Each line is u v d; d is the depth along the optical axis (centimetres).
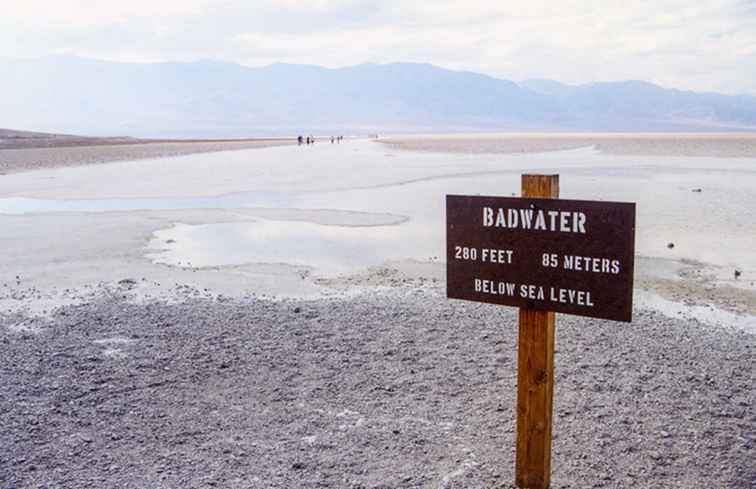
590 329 781
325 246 1395
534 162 4178
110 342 747
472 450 477
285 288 1026
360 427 519
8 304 945
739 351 705
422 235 1508
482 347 711
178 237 1534
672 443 488
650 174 3119
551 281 381
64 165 4497
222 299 949
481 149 6550
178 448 486
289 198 2323
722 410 547
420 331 772
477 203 402
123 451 481
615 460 462
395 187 2622
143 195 2512
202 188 2755
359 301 922
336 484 431
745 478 437
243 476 443
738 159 4409
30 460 467
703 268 1145
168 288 1034
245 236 1538
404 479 436
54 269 1195
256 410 555
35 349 724
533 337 398
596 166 3728
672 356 685
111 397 585
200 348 720
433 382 613
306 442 493
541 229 381
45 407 563
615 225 357
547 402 402
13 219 1873
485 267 404
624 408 552
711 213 1786
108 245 1435
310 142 9288
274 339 749
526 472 416
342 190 2558
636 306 906
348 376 632
